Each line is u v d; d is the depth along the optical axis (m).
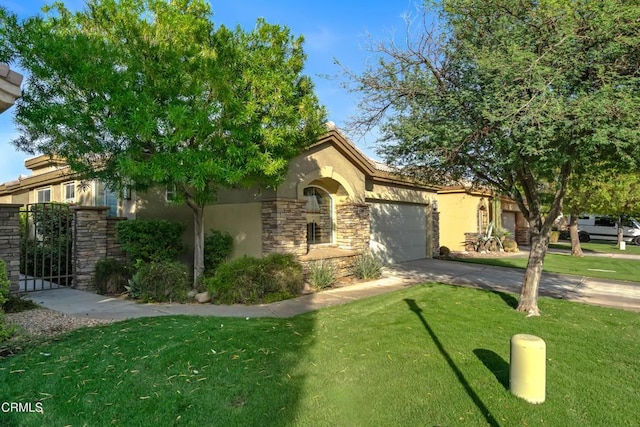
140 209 11.86
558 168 7.55
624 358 5.21
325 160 12.10
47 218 11.27
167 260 9.84
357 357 5.18
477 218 22.66
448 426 3.59
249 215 11.19
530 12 6.29
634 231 31.33
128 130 6.69
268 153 7.97
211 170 7.15
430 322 6.88
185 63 7.16
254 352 5.27
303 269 10.70
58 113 6.73
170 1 8.09
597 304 8.80
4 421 3.64
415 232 17.70
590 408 3.91
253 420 3.66
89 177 8.45
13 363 4.86
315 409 3.85
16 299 8.12
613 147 6.27
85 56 6.72
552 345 5.70
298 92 8.70
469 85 7.18
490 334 6.18
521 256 19.78
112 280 9.89
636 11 5.36
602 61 5.90
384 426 3.58
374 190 15.12
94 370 4.66
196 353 5.17
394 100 7.96
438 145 7.40
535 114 5.55
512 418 3.72
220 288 8.72
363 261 12.46
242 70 7.90
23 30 6.71
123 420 3.65
